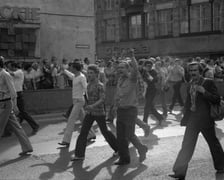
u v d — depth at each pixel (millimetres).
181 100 14742
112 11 42562
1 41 19531
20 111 10406
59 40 21703
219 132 10102
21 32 20094
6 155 7867
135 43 40312
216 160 6254
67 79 16578
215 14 34312
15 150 8375
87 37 22625
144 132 9570
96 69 7262
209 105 5898
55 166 6910
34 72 15711
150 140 9062
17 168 6809
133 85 6789
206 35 34781
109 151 7977
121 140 6898
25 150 7758
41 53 21109
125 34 41688
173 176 5891
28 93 13883
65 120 12742
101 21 43875
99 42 43938
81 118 8812
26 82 15312
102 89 7223
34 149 8344
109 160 7270
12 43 19859
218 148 6199
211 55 34719
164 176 6227
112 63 15539
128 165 6898
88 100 7344
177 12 36562
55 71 16656
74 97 8492
